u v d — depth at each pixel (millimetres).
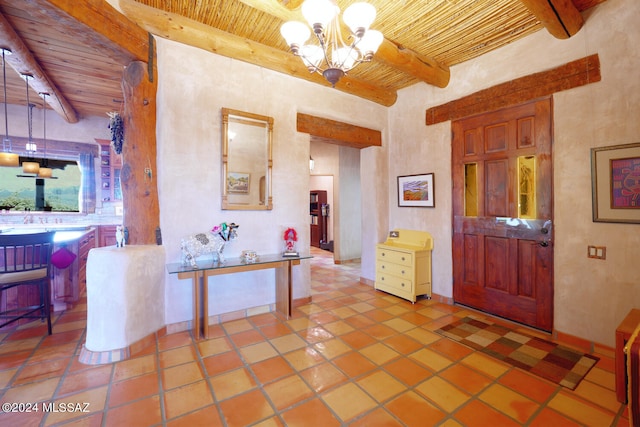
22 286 2965
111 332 2242
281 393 1872
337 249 6293
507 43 3027
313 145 6691
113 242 5020
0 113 4652
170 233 2740
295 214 3541
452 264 3609
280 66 3289
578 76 2531
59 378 2010
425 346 2518
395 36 2910
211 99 2936
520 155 2947
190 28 2721
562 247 2646
